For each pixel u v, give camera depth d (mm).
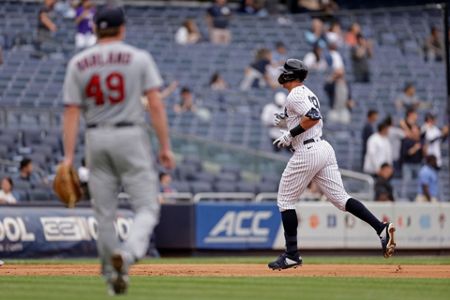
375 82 71750
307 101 27578
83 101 19156
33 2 71562
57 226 40844
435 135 55531
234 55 71500
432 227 47906
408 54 75812
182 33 71688
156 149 52281
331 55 69062
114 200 19469
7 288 21969
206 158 53125
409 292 21844
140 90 19016
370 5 80625
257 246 45562
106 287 22141
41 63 63156
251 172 53062
